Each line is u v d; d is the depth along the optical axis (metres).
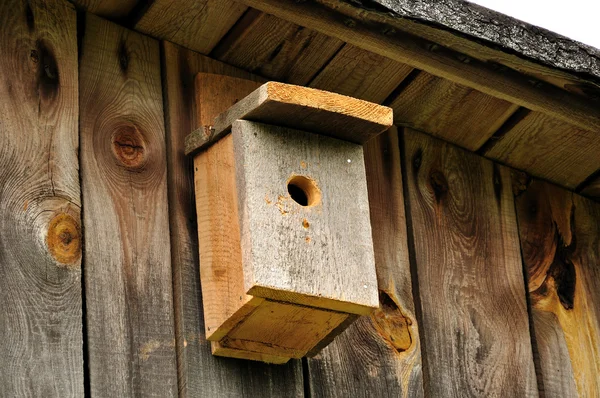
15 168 3.40
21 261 3.30
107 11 3.72
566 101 4.01
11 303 3.25
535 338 4.23
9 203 3.35
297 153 3.55
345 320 3.51
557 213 4.53
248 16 3.78
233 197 3.52
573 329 4.34
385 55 3.82
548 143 4.37
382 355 3.86
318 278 3.41
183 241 3.59
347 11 3.63
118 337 3.37
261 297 3.35
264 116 3.50
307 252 3.43
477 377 4.02
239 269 3.43
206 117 3.77
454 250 4.18
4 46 3.53
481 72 3.89
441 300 4.07
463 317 4.09
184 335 3.47
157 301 3.48
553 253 4.44
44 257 3.34
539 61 3.81
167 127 3.72
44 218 3.39
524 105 4.03
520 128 4.30
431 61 3.83
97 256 3.43
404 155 4.22
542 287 4.34
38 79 3.54
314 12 3.65
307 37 3.88
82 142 3.54
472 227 4.27
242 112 3.50
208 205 3.59
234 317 3.42
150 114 3.71
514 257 4.32
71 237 3.41
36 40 3.58
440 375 3.94
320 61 3.98
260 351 3.53
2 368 3.16
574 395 4.22
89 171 3.52
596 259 4.55
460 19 3.70
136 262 3.50
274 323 3.48
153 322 3.45
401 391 3.84
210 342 3.50
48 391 3.21
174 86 3.78
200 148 3.66
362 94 4.13
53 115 3.52
